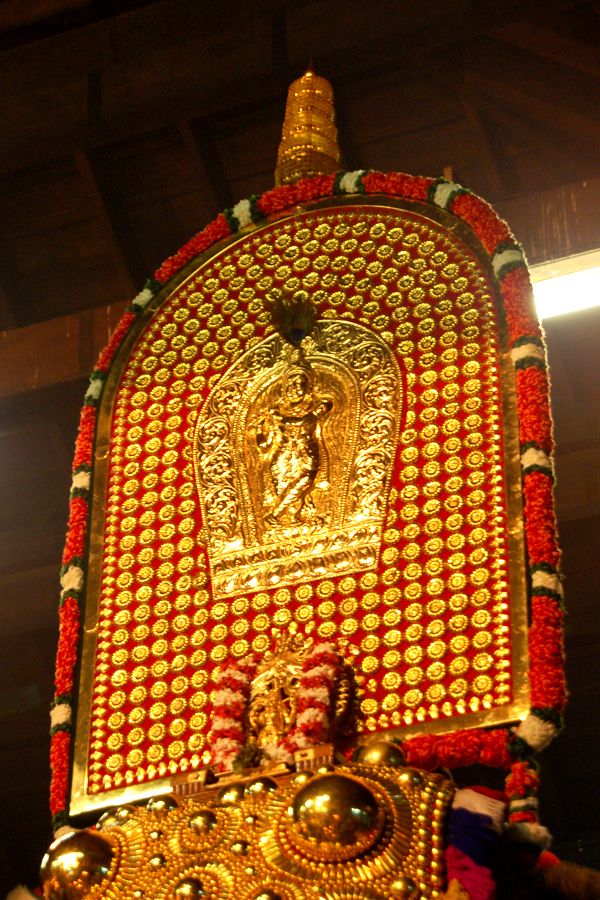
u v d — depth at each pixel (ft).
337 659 9.54
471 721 9.01
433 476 10.33
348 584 10.03
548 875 8.70
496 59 20.39
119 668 10.41
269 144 22.38
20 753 28.99
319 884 7.75
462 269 11.56
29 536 27.89
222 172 22.79
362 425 10.85
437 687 9.27
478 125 21.31
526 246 19.79
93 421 11.99
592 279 19.38
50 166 22.79
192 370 12.06
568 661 26.94
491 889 7.57
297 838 7.89
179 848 8.26
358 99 21.90
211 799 8.67
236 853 8.04
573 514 24.52
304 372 11.37
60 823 9.70
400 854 7.79
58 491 27.55
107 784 9.85
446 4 19.51
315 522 10.51
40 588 27.53
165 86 20.84
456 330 11.14
